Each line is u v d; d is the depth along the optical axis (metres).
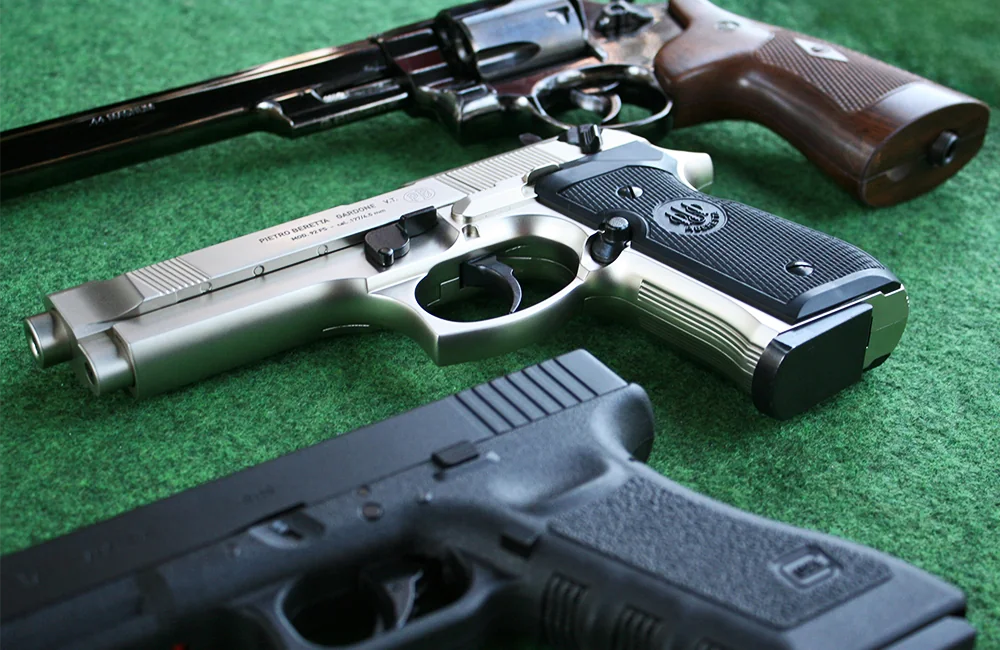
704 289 0.51
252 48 0.69
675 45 0.62
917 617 0.41
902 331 0.52
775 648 0.40
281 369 0.53
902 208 0.61
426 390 0.52
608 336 0.55
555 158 0.55
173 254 0.57
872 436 0.51
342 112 0.61
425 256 0.53
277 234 0.52
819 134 0.60
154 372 0.50
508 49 0.62
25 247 0.58
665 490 0.44
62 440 0.50
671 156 0.56
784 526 0.43
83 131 0.57
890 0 0.69
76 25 0.70
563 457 0.45
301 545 0.43
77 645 0.41
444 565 0.44
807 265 0.51
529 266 0.56
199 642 0.43
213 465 0.50
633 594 0.42
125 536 0.43
